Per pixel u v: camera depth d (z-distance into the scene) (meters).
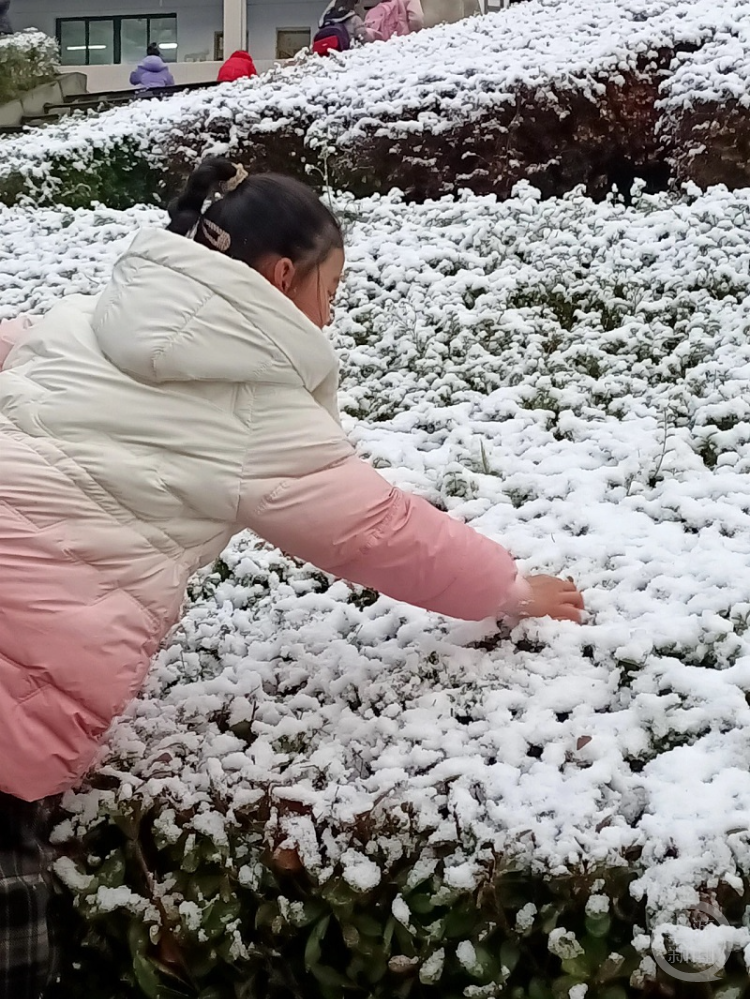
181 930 1.48
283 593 2.06
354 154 4.47
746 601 1.75
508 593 1.58
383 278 3.29
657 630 1.72
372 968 1.44
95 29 17.17
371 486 1.45
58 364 1.47
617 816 1.38
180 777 1.55
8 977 1.33
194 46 17.05
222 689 1.76
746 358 2.59
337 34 8.23
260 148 4.89
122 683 1.38
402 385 2.73
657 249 3.19
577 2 5.50
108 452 1.39
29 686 1.32
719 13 4.48
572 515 2.08
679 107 3.99
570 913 1.36
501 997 1.39
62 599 1.34
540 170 4.29
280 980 1.51
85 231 4.17
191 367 1.39
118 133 5.24
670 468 2.21
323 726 1.64
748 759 1.45
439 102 4.36
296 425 1.43
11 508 1.36
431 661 1.74
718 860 1.31
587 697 1.61
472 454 2.35
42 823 1.50
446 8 8.37
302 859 1.42
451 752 1.52
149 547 1.40
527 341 2.82
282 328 1.42
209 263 1.42
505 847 1.35
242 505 1.41
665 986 1.33
